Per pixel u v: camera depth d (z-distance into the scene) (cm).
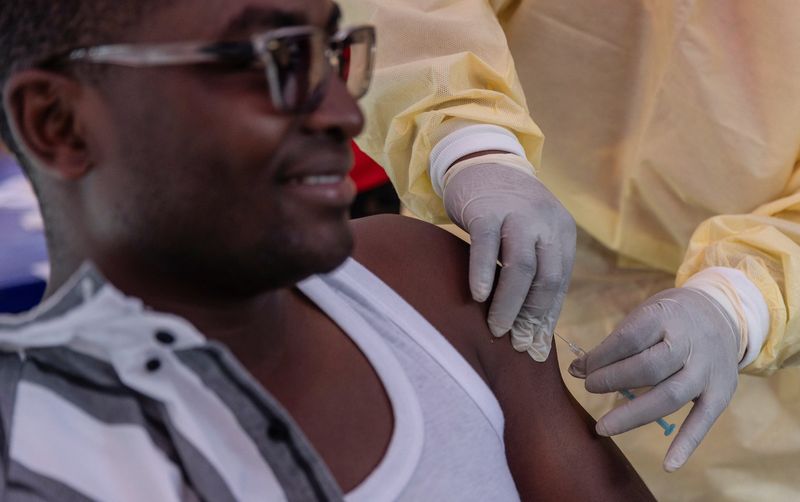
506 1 139
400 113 119
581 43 137
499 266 110
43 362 69
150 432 69
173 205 69
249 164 67
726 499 142
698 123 127
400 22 128
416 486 79
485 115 119
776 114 121
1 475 65
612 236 146
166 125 67
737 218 123
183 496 68
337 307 87
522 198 109
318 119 69
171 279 72
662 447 142
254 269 70
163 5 66
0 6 69
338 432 80
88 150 69
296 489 70
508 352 103
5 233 136
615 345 109
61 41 67
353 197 72
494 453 88
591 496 101
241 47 66
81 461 66
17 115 69
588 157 144
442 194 120
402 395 83
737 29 121
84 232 73
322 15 72
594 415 144
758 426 139
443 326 97
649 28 132
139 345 66
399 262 100
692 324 109
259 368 80
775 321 115
